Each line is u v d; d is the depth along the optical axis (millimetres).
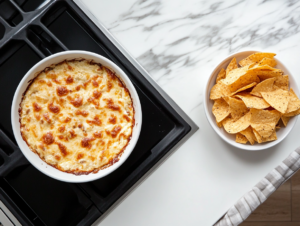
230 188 689
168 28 698
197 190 689
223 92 658
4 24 639
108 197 653
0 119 661
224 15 705
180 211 686
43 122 610
